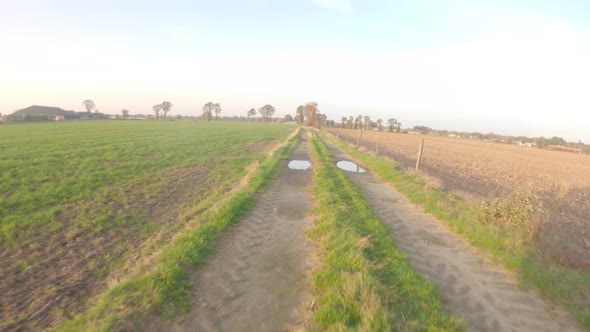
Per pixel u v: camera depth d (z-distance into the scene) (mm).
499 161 32656
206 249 5492
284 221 7363
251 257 5379
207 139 32656
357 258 4980
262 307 3941
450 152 39625
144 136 33188
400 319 3654
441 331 3441
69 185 10398
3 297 4172
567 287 4574
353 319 3623
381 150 32562
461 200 9805
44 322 3684
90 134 33562
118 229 6820
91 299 4105
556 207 7195
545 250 5793
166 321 3557
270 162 15891
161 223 7289
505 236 6395
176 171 14102
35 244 5887
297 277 4734
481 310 4074
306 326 3572
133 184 11117
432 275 5000
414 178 13188
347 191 10258
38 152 17484
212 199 9312
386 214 8352
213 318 3682
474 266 5375
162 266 4539
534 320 3922
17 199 8508
